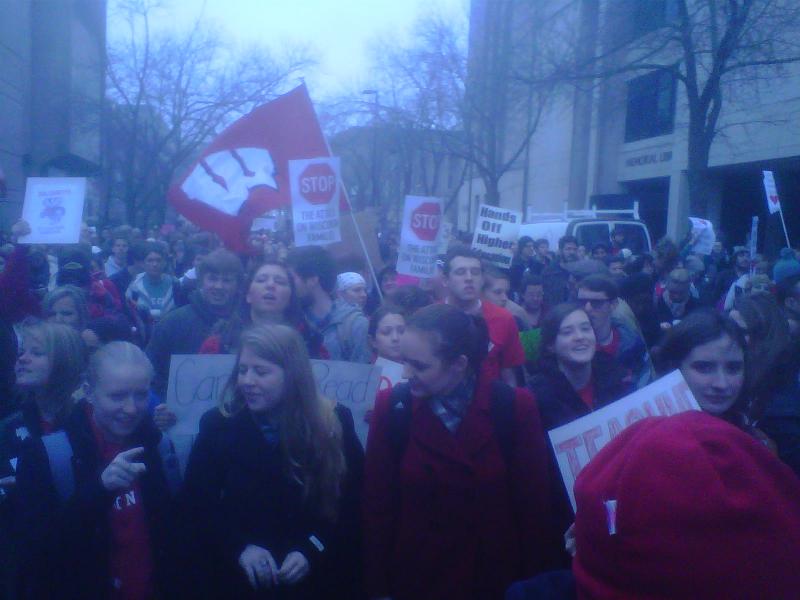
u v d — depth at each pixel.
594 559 1.70
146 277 8.74
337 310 5.18
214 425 3.35
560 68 20.12
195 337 4.99
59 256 6.86
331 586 3.35
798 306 4.36
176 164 28.38
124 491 3.28
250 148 6.81
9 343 4.57
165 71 27.88
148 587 3.26
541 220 22.09
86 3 31.53
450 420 3.21
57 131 27.83
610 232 19.58
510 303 6.71
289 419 3.23
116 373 3.20
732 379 3.05
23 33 26.42
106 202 29.22
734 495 1.58
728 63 20.92
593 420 3.22
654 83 30.45
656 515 1.58
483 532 3.14
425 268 7.87
